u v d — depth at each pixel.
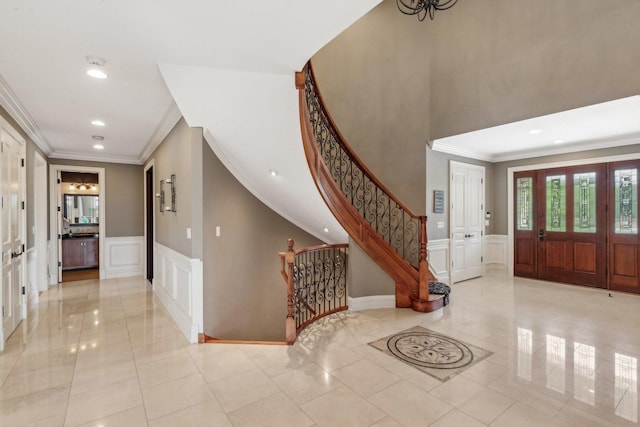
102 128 4.11
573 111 3.64
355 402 2.09
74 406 2.07
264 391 2.23
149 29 1.85
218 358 2.75
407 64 5.04
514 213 6.14
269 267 4.30
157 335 3.30
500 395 2.17
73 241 7.00
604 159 5.01
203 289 3.25
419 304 3.97
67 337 3.24
